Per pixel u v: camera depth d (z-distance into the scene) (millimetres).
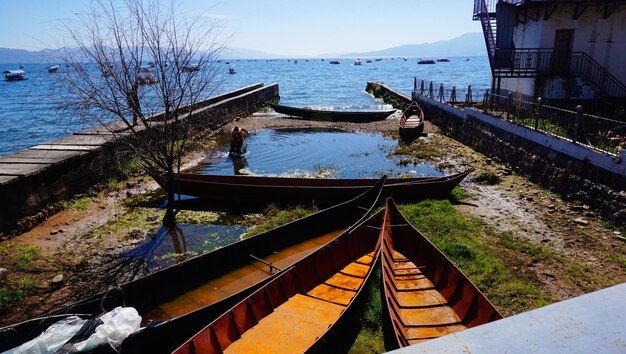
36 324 6035
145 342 5801
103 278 8734
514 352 1205
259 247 9172
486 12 22219
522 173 14555
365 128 26516
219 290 8062
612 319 1341
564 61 19219
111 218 11820
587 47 18938
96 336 5523
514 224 10742
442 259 7996
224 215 12211
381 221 10133
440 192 12742
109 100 10969
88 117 14594
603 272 8320
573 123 13375
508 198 12656
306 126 27391
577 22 18688
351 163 17984
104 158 13844
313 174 16359
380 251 8023
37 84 62156
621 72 19125
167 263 9398
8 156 12430
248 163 18219
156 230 11125
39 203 11258
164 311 7340
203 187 12664
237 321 6438
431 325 6715
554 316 1377
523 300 7391
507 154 15891
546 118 14461
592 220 10617
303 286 7867
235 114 29500
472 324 6578
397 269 8617
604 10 18328
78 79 11727
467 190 13625
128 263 9383
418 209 11758
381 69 124688
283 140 23172
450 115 23250
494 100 19734
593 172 11172
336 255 8820
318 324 6840
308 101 44719
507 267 8602
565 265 8617
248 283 8320
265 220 11797
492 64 21953
